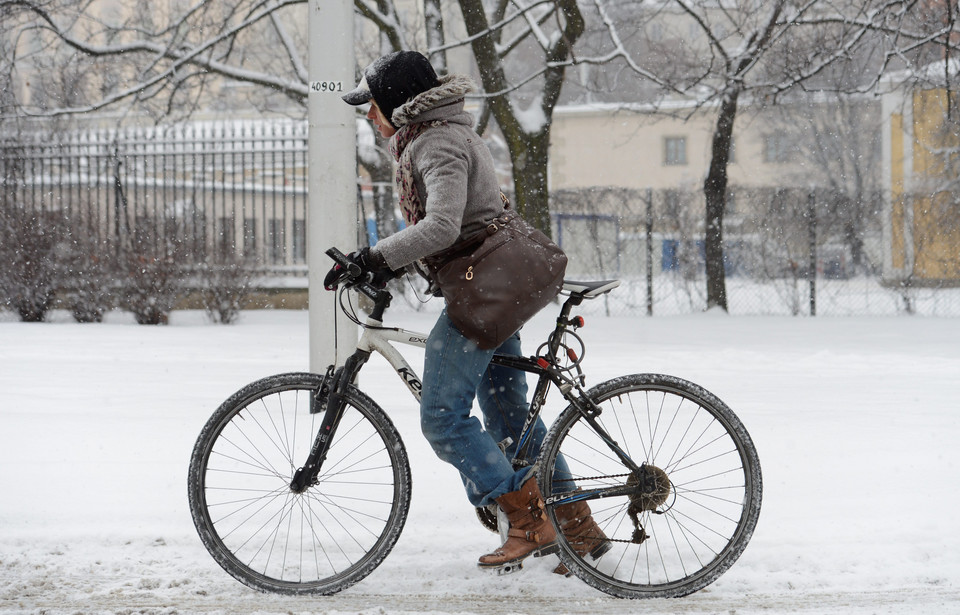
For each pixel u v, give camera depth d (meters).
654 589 7.28
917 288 37.81
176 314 34.59
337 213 13.22
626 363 19.78
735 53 35.00
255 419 7.85
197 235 32.53
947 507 9.16
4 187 33.53
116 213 32.78
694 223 42.34
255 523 8.79
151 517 9.02
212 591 7.46
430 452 11.22
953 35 31.67
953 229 38.19
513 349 7.71
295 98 39.25
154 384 17.00
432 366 7.18
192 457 7.57
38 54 39.25
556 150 98.94
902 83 31.84
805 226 39.47
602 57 32.31
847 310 38.41
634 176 97.50
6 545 8.37
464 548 8.32
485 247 7.05
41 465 10.83
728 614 6.95
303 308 36.75
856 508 9.15
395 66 7.13
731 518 8.74
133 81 43.19
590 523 7.51
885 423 13.09
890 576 7.62
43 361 20.39
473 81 7.11
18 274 31.88
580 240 47.22
